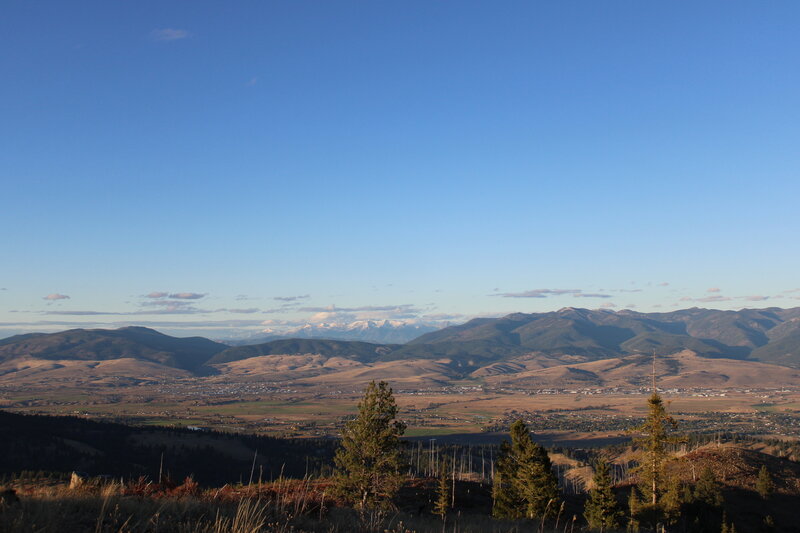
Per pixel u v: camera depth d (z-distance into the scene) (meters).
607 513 47.94
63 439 119.75
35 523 8.67
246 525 10.18
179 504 11.56
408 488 47.97
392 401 40.25
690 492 67.56
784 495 75.06
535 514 42.69
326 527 12.05
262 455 137.12
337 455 39.44
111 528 9.27
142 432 142.12
